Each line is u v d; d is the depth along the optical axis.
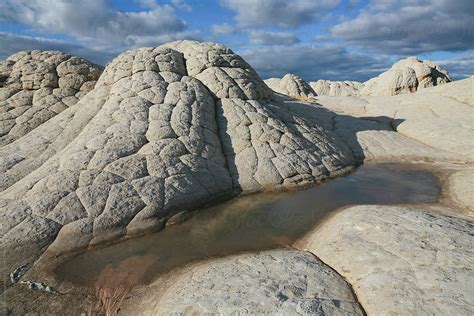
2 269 8.73
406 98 29.80
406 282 6.70
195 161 13.43
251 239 10.16
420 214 9.69
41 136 15.65
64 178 11.52
